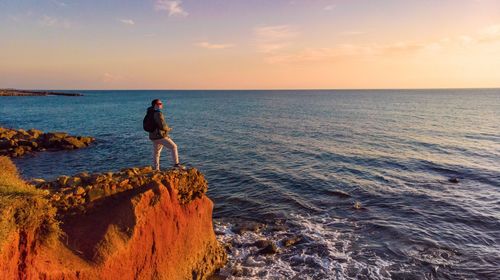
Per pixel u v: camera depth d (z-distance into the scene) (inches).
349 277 481.1
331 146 1432.1
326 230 627.5
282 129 1975.9
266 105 4539.9
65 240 311.6
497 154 1259.2
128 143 1576.0
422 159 1179.9
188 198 444.1
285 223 658.2
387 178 959.0
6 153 1321.4
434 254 542.0
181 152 1312.7
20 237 273.0
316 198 798.5
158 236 379.6
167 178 411.8
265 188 864.9
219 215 692.7
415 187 880.3
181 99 6855.3
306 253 544.1
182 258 421.4
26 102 5182.1
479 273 490.3
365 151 1323.8
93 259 309.9
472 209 730.2
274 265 508.1
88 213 345.4
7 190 287.3
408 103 4734.3
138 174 407.5
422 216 693.9
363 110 3452.3
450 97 6884.8
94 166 1162.0
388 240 589.3
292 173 1007.0
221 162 1144.8
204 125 2185.0
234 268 496.7
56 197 325.7
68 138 1482.5
